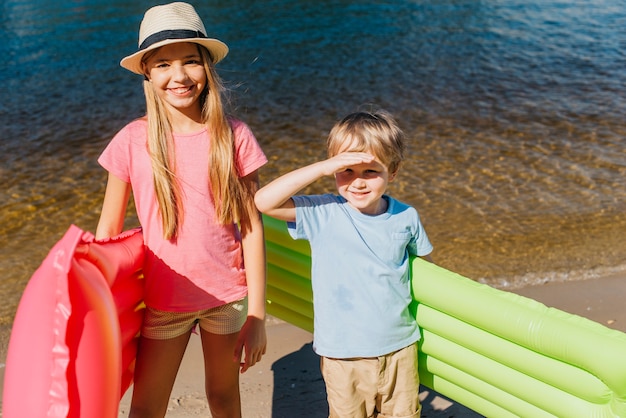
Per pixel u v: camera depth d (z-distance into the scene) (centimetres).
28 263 482
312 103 818
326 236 251
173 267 248
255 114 782
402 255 252
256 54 1016
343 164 233
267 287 302
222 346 263
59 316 179
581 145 675
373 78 909
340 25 1178
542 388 235
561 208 543
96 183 614
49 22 1185
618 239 497
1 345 397
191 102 240
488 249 486
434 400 349
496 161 638
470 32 1129
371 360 250
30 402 175
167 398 266
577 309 424
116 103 826
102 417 183
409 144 687
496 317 235
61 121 771
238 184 248
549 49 1026
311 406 346
